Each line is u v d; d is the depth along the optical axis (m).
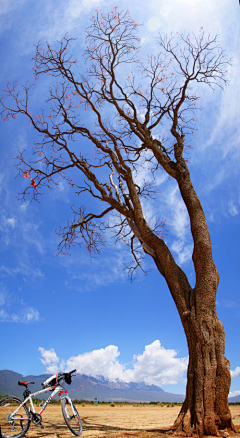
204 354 7.49
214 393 7.16
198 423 6.86
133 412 18.36
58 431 7.33
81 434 6.87
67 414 6.72
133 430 8.02
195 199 9.27
